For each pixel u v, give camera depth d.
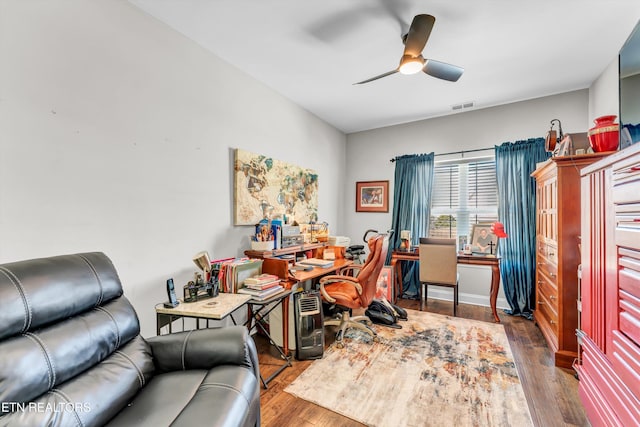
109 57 1.70
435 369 2.07
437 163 4.00
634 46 1.41
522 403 1.69
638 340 1.11
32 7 1.40
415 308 3.47
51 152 1.47
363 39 2.19
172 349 1.34
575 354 2.05
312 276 2.57
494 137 3.53
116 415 1.05
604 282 1.39
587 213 1.59
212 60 2.37
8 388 0.83
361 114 3.81
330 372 2.05
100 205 1.67
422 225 3.89
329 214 4.23
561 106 3.15
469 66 2.57
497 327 2.85
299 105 3.49
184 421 0.92
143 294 1.89
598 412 1.40
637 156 1.10
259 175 2.81
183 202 2.15
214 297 1.93
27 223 1.39
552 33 2.09
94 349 1.10
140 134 1.87
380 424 1.54
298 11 1.88
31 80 1.40
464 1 1.78
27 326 0.94
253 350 1.38
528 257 3.20
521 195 3.27
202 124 2.29
